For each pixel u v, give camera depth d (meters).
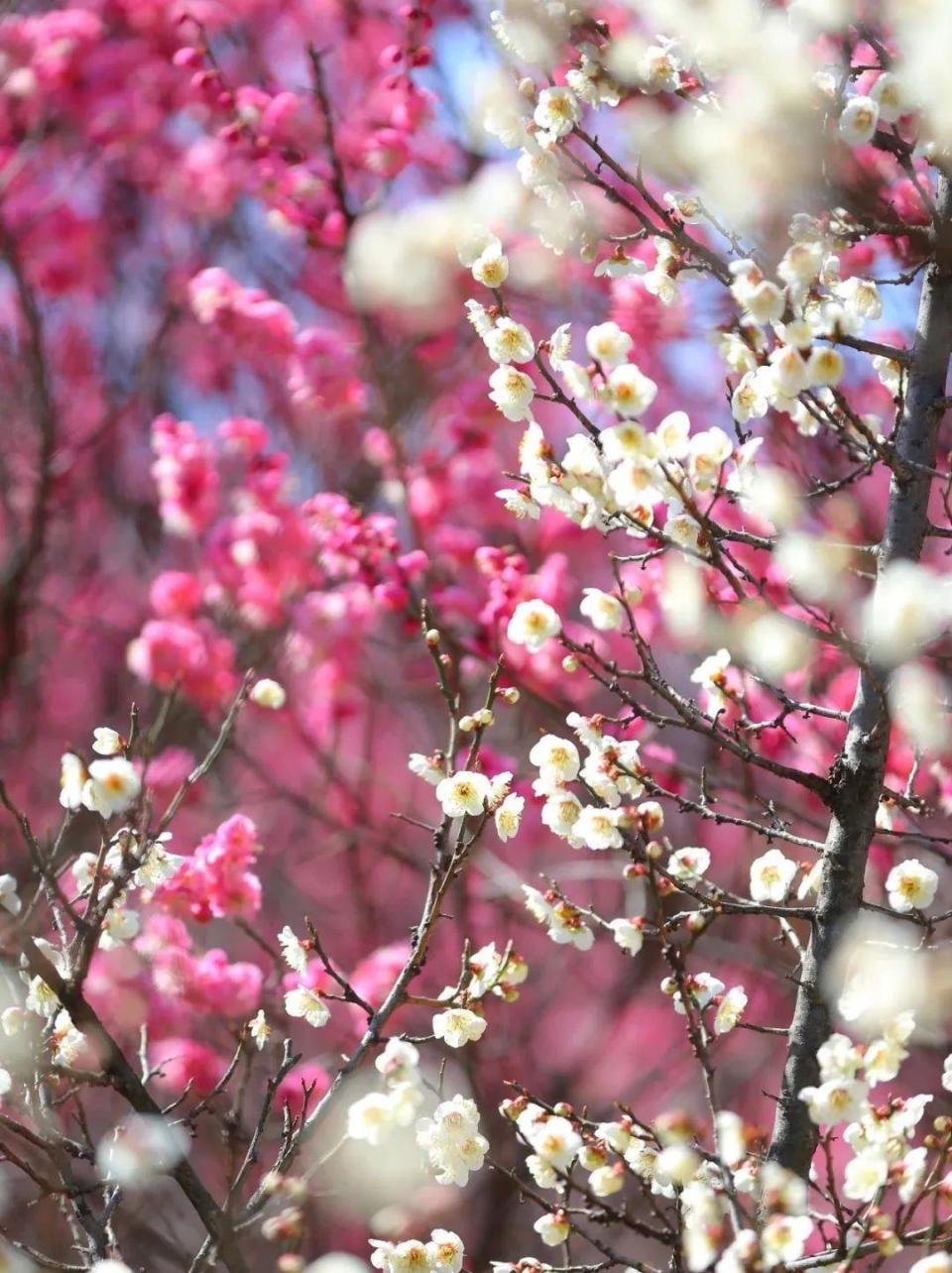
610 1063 9.09
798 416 4.71
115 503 10.02
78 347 9.87
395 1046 3.84
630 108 4.45
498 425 8.25
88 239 9.79
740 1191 4.02
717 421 8.52
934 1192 3.59
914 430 4.41
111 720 9.82
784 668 3.85
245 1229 3.89
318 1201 5.23
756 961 7.55
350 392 8.28
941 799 5.98
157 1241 6.06
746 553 6.45
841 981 4.19
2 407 9.52
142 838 4.04
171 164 9.48
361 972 6.56
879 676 4.19
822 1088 3.55
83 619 9.64
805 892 4.44
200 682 7.66
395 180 8.06
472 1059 7.60
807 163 3.90
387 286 4.93
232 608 8.06
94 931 3.83
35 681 9.61
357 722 9.50
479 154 7.80
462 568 7.89
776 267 4.08
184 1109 6.53
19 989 4.27
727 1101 9.07
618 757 4.16
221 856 5.76
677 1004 4.18
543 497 4.06
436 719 9.61
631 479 3.78
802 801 7.64
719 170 3.88
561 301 7.80
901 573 3.71
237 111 8.09
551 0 4.35
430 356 8.27
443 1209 6.64
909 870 4.23
